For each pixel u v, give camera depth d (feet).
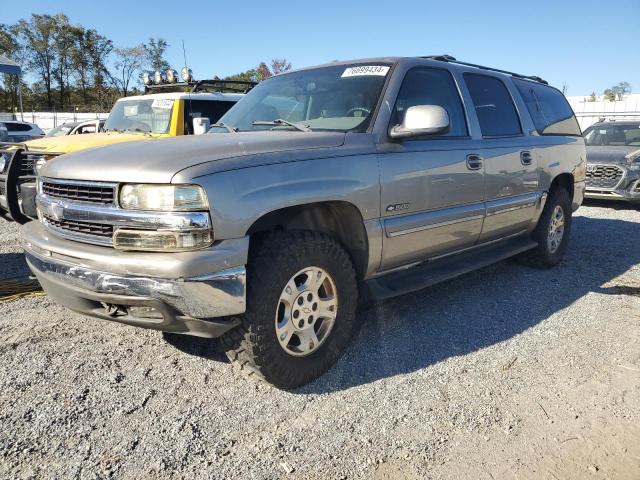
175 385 9.82
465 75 14.32
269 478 7.38
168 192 8.16
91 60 194.90
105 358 10.80
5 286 15.15
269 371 9.24
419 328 12.67
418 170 11.64
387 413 9.04
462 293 15.35
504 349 11.60
